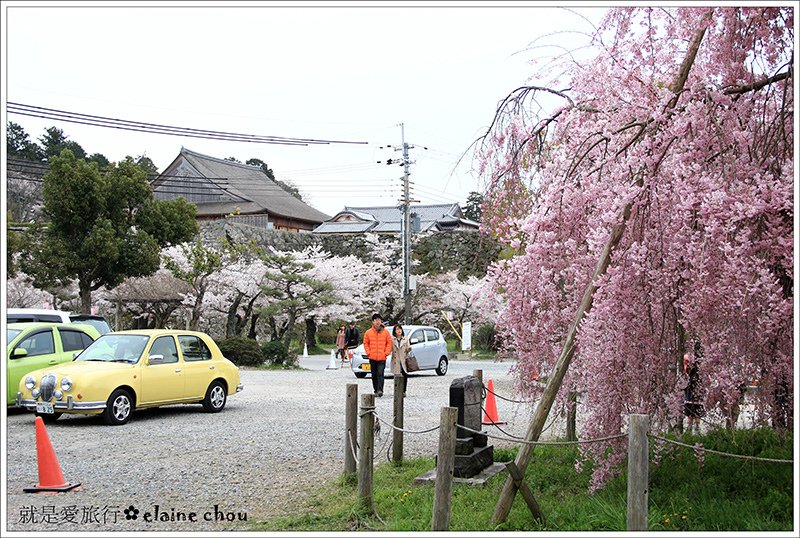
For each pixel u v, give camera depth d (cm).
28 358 1103
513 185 660
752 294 451
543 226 612
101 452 817
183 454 810
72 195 2333
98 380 993
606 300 522
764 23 541
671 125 539
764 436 720
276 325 3136
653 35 580
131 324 2875
